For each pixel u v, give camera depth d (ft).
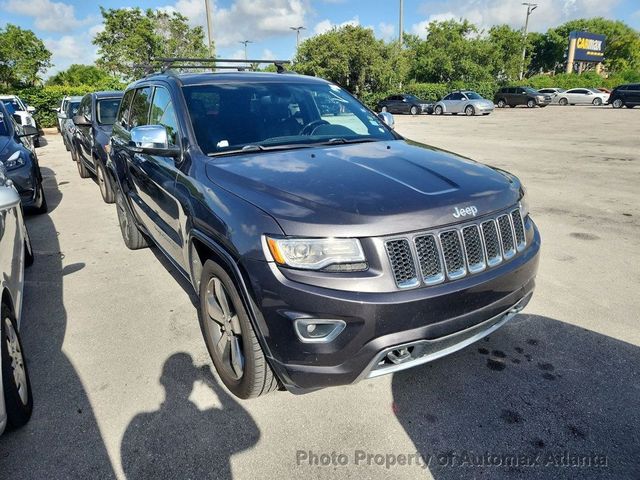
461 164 9.81
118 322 12.19
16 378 8.33
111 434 8.31
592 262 15.66
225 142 10.61
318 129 11.92
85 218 22.58
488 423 8.45
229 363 9.29
